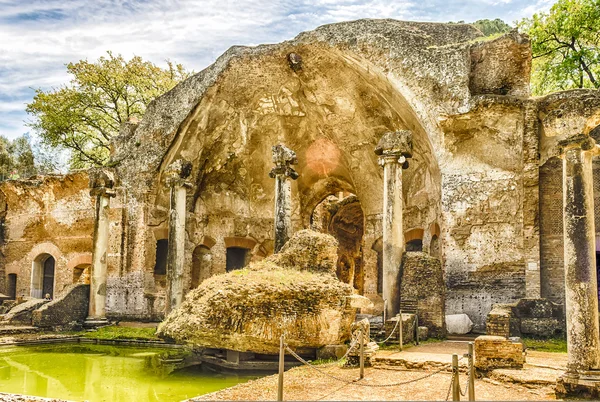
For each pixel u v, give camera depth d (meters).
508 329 13.69
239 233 26.66
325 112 24.11
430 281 15.57
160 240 25.39
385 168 17.42
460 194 17.61
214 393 9.16
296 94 24.19
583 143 9.17
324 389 9.30
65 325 21.70
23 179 30.22
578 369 8.59
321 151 25.81
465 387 9.23
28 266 30.14
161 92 35.03
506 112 17.23
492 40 18.23
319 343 12.63
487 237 17.16
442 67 18.20
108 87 33.66
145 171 24.69
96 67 33.41
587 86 28.58
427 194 21.59
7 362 15.64
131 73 33.81
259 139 25.94
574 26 26.11
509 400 8.20
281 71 23.31
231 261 27.58
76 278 28.16
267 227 27.12
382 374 10.48
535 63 29.41
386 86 20.17
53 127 33.69
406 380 9.89
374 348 11.89
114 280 24.50
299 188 27.19
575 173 9.16
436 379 9.93
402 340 13.70
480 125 17.53
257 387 9.58
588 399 8.32
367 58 19.77
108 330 21.08
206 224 26.16
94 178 23.55
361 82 21.83
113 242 24.84
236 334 12.41
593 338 8.65
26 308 22.55
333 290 13.09
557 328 14.59
